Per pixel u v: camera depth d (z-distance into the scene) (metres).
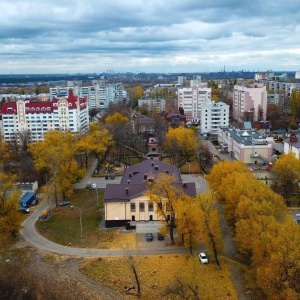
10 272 76.69
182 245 88.44
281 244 61.78
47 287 72.56
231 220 92.94
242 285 72.31
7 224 91.62
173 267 79.38
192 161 163.50
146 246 88.62
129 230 97.56
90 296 70.62
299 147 139.50
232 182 98.06
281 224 69.00
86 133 191.25
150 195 89.69
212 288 71.44
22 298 69.88
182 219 81.12
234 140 167.75
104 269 79.75
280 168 113.25
